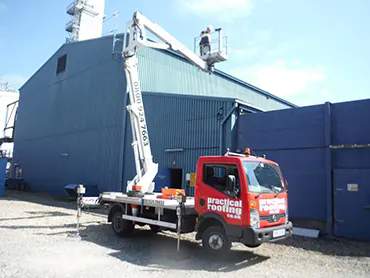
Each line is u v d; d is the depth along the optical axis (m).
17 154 32.69
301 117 11.42
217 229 6.76
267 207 6.71
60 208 15.66
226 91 26.06
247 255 7.37
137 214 8.80
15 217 11.84
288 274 6.02
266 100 31.41
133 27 9.00
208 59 10.26
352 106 10.30
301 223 11.02
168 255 7.09
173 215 8.09
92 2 28.64
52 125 26.78
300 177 11.14
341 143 10.34
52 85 27.73
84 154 22.02
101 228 10.21
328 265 6.76
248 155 7.48
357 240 9.52
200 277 5.63
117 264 6.21
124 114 18.95
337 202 10.08
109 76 20.80
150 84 19.55
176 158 15.06
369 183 9.53
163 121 16.17
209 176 7.10
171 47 9.45
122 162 18.45
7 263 5.93
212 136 13.55
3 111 42.41
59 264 6.04
